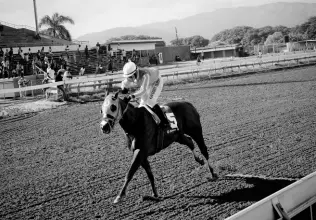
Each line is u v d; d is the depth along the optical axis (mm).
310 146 8914
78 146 10398
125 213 5820
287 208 3445
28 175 8062
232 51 54969
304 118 12117
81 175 7801
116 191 6773
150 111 6316
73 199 6508
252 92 18391
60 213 5949
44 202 6457
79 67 32812
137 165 5980
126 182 5867
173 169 7844
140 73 6355
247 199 6105
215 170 7637
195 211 5766
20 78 21266
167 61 50438
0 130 13172
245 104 15398
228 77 25250
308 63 30938
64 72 19031
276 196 3346
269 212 3264
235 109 14477
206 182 7000
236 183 6848
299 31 85938
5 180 7816
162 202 6176
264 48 55031
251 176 7141
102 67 30719
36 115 15727
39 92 22578
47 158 9375
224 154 8734
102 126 5719
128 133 6152
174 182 7066
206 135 10711
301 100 15406
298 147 8891
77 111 15992
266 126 11367
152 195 6469
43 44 38562
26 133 12531
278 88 19109
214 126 11820
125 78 6355
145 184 7039
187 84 22922
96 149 9961
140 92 6230
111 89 20719
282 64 30594
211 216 5551
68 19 50094
